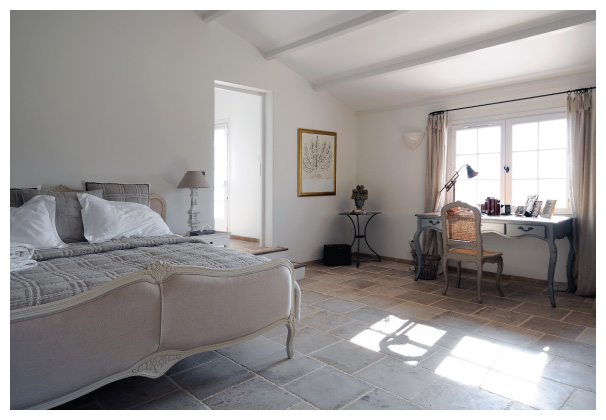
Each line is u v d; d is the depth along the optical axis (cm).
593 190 386
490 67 427
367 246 610
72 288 182
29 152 337
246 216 636
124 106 389
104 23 375
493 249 483
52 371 162
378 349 273
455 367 246
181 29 427
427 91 510
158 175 415
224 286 218
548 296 401
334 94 576
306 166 559
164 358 198
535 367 246
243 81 480
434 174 511
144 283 188
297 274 471
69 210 308
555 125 430
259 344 282
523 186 455
